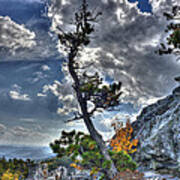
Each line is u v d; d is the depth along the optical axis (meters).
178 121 19.11
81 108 12.99
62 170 15.20
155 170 17.58
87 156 11.38
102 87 13.17
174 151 17.67
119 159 12.55
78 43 14.05
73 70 13.81
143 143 20.83
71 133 11.95
